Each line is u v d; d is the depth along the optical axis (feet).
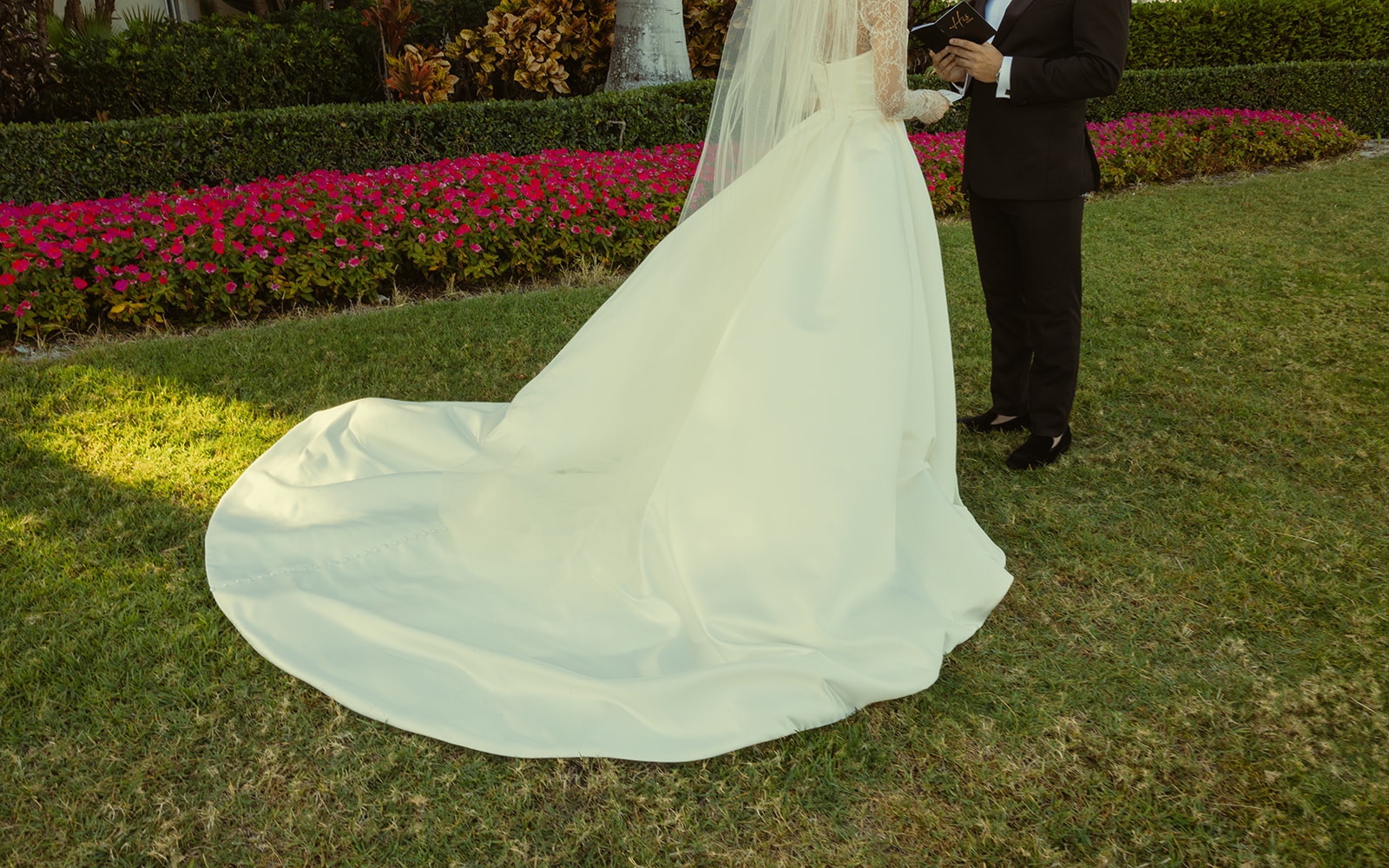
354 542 8.83
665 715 6.64
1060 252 10.43
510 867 5.60
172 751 6.40
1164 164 29.66
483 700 6.86
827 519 7.28
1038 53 10.14
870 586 7.38
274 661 7.24
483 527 8.56
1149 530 9.45
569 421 8.69
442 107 24.22
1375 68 36.17
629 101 25.73
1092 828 5.87
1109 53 9.61
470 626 7.70
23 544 8.84
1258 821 5.85
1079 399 12.82
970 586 8.02
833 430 7.39
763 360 7.51
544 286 18.75
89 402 12.21
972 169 10.83
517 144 25.16
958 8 9.77
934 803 6.10
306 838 5.76
